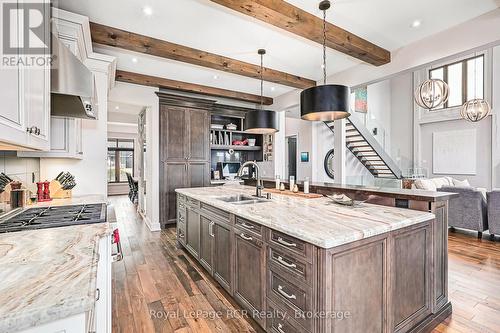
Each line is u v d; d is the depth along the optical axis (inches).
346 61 159.3
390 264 65.6
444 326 78.9
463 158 300.5
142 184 246.2
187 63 159.5
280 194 122.7
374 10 106.9
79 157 107.4
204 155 217.6
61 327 26.9
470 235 179.2
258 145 269.6
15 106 39.6
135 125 380.5
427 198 79.4
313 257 55.8
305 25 107.0
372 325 61.9
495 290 101.0
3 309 25.4
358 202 96.7
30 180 96.7
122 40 120.2
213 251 104.8
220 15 108.6
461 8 106.1
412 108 350.6
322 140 299.0
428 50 129.4
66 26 92.9
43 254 40.6
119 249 73.6
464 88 300.2
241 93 231.5
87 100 77.6
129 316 84.7
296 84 188.1
